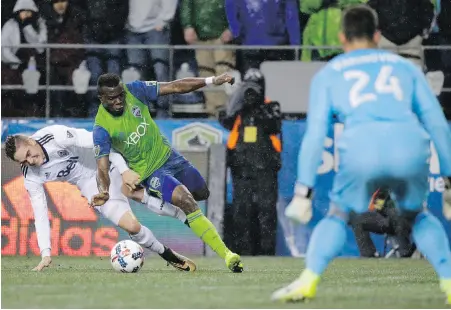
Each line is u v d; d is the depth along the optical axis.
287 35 45.22
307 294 17.44
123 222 28.16
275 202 41.78
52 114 46.56
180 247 40.91
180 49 46.34
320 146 16.98
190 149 41.97
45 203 28.62
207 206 41.72
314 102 17.22
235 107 41.66
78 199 40.97
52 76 46.53
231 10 45.16
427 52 46.09
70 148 28.64
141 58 46.06
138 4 46.56
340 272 29.17
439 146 17.25
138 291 20.61
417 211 17.64
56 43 46.97
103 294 19.86
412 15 44.28
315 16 45.12
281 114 42.72
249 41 45.31
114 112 26.67
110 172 28.67
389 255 40.22
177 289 21.14
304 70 44.25
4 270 29.12
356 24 17.70
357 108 17.00
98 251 40.84
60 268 30.52
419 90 17.34
